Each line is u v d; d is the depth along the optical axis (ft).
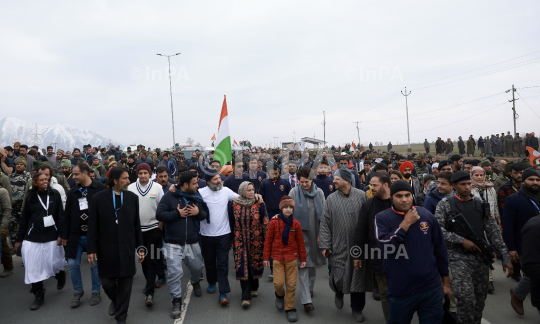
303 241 14.82
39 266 15.88
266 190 20.99
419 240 10.43
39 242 15.99
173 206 15.60
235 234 15.97
